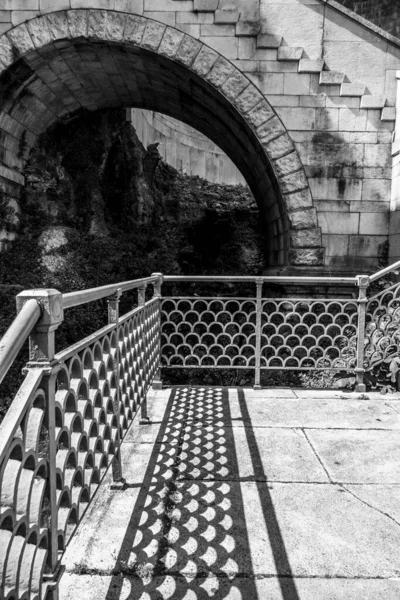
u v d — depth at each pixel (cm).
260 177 955
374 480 304
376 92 779
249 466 322
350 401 464
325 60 779
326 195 793
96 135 1217
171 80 892
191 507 270
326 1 764
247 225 1455
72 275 1046
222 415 422
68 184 1181
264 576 214
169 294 1027
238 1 768
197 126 1130
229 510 267
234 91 782
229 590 206
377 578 214
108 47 810
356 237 798
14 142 1010
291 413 429
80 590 205
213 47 777
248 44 775
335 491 290
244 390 502
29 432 149
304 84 779
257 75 779
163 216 1444
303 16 772
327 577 214
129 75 942
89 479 223
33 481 146
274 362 699
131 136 1364
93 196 1223
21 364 778
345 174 789
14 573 132
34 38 783
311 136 785
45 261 1045
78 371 204
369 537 244
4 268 996
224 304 518
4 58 790
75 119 1168
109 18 773
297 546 236
